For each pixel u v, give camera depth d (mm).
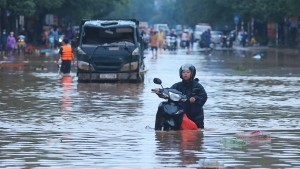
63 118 33156
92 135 28047
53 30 132250
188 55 111438
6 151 24422
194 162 22531
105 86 51281
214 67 76625
